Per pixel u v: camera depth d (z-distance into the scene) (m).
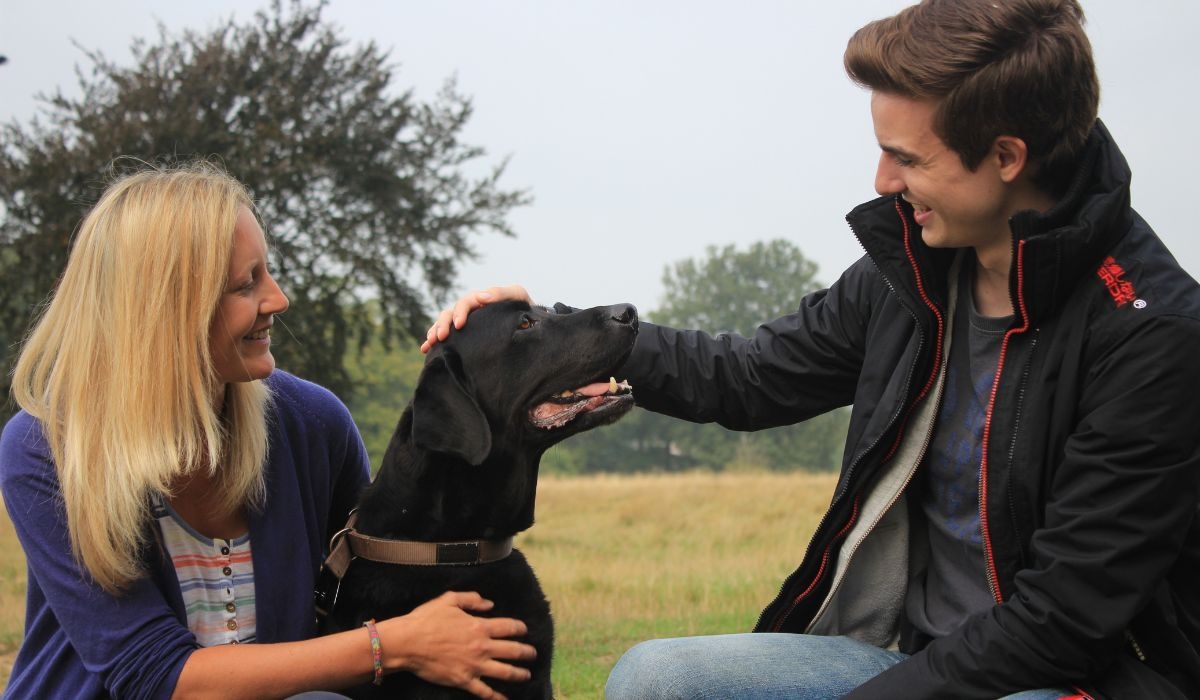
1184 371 2.44
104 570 2.74
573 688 5.40
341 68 16.89
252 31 16.67
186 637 2.79
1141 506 2.46
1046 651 2.51
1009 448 2.71
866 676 2.95
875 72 2.72
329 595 3.31
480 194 17.36
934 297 2.91
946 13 2.64
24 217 15.27
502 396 3.34
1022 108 2.56
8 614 8.56
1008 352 2.73
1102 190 2.57
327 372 16.59
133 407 2.76
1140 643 2.58
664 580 9.37
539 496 20.80
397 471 3.24
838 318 3.34
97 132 14.93
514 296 3.54
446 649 2.93
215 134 15.59
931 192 2.73
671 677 3.00
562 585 9.29
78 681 2.84
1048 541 2.55
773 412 3.51
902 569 3.12
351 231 16.39
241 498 2.98
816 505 17.20
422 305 17.11
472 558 3.22
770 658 2.98
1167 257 2.59
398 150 16.92
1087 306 2.58
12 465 2.83
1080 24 2.63
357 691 3.07
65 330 2.85
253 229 2.96
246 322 2.91
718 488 20.89
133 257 2.79
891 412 2.95
